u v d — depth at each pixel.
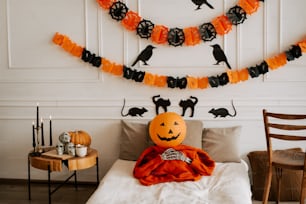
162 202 2.13
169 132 2.71
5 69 3.46
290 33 3.15
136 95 3.33
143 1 3.24
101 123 3.39
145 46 3.28
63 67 3.38
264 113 2.60
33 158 2.77
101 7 3.29
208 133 3.10
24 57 3.43
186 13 3.21
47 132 3.45
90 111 3.39
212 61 3.23
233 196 2.20
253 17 3.17
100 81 3.35
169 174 2.60
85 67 3.36
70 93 3.40
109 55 3.33
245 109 3.23
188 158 2.68
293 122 3.21
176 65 3.26
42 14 3.38
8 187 3.38
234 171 2.70
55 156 2.75
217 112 3.26
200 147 2.99
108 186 2.41
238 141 3.06
